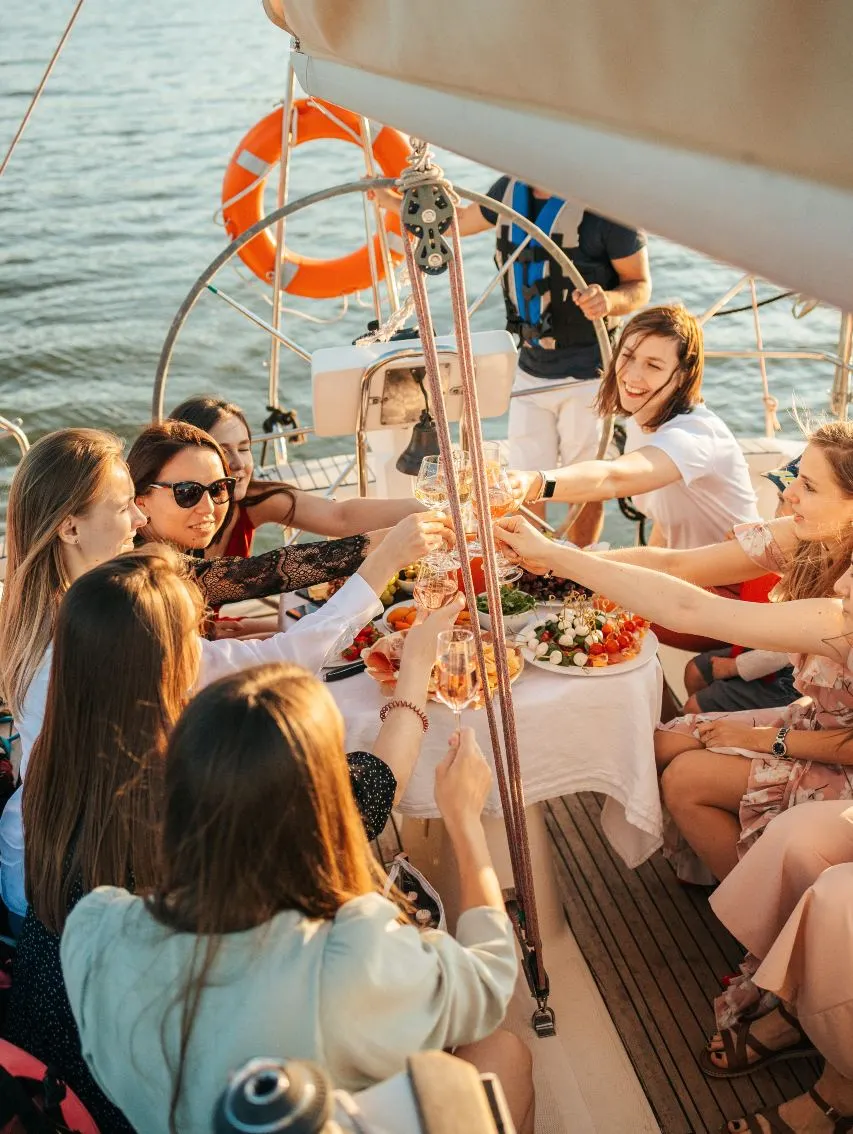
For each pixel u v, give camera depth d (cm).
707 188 67
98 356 990
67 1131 137
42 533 199
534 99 86
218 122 1739
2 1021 179
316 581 258
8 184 1459
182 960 117
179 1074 114
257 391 930
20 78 2077
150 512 253
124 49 2333
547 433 466
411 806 231
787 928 198
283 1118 86
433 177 132
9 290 1129
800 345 926
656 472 295
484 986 132
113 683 150
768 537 258
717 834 243
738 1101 217
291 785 117
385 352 346
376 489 444
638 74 72
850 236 56
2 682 205
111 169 1524
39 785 156
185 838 118
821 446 233
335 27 126
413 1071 101
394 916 125
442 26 97
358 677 239
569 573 234
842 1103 201
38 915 156
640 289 423
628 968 251
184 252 1230
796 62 60
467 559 162
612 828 254
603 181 77
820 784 231
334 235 1264
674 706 304
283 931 118
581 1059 225
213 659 210
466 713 224
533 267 428
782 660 278
